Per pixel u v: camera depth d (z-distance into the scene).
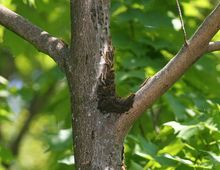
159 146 8.70
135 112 5.93
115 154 5.91
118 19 9.59
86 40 6.12
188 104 9.80
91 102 5.97
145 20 9.59
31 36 6.43
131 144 8.95
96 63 6.07
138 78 9.55
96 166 5.86
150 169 8.06
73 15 6.23
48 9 10.81
